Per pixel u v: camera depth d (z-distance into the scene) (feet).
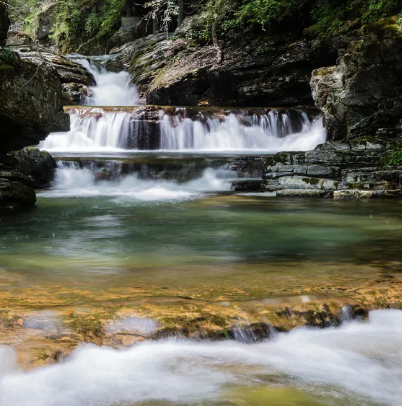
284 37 80.94
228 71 83.51
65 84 93.66
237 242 23.06
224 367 10.63
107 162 52.19
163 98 90.58
